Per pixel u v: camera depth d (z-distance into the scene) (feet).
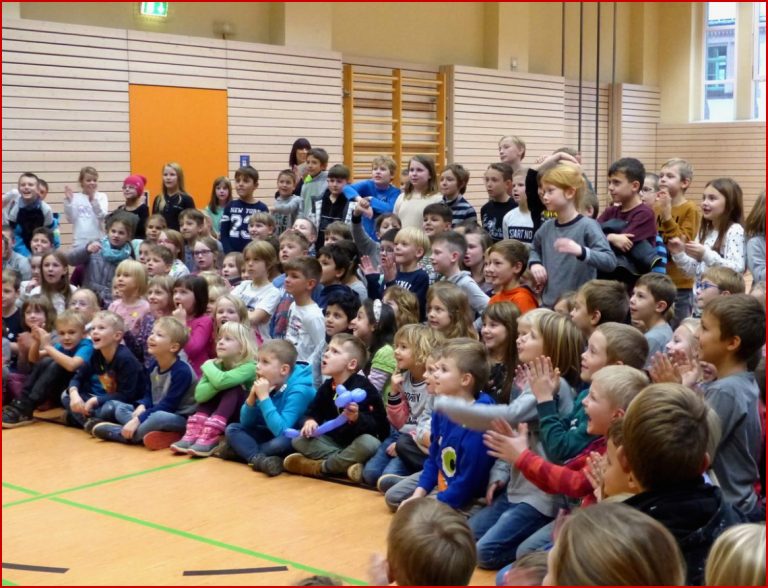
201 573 9.67
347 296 15.20
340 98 34.53
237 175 23.58
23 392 16.69
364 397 13.24
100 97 27.61
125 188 24.49
